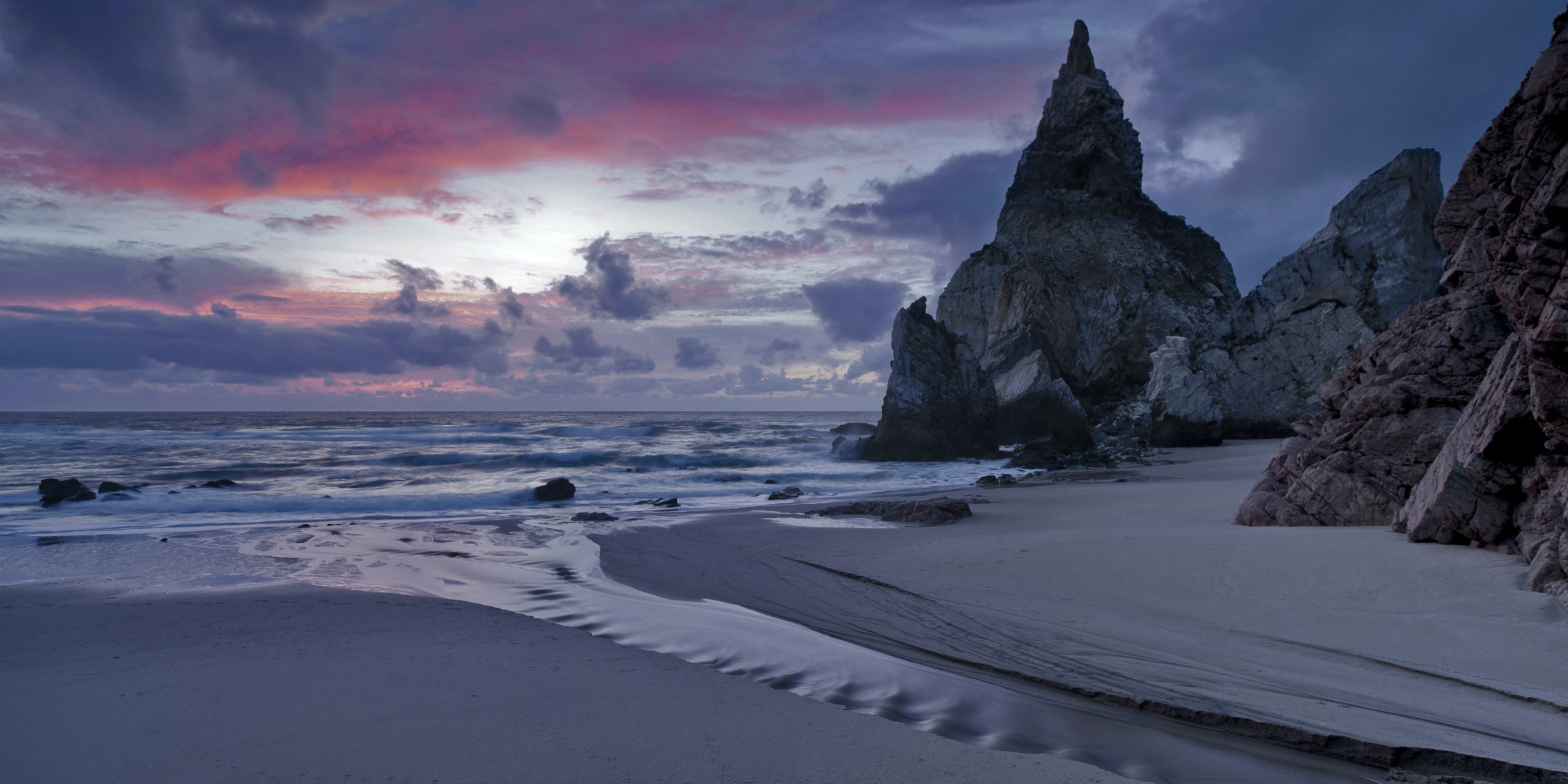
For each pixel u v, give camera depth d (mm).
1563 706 5652
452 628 8312
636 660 7055
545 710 5602
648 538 15305
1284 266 45719
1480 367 12031
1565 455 8539
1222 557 10508
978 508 19109
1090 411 49438
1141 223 55594
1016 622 8477
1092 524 15258
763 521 17578
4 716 5508
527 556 13430
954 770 4539
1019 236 56000
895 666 6996
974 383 43844
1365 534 11070
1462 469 9891
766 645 7723
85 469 33344
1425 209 46281
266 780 4387
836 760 4684
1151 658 7125
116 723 5340
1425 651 6934
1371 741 5016
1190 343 47438
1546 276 7945
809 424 103750
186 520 19344
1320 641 7414
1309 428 15000
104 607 9344
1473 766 4688
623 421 116875
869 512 18125
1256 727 5363
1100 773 4559
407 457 38562
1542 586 7875
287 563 12891
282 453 41812
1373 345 14117
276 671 6625
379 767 4559
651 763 4617
